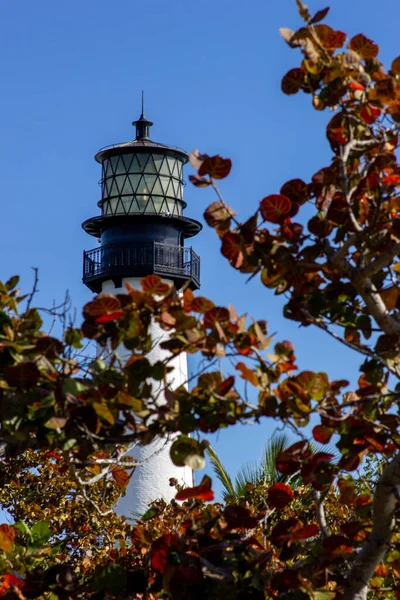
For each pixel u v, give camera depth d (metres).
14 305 8.16
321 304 9.00
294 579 8.54
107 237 41.31
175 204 41.81
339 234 8.90
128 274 40.38
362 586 8.81
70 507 18.08
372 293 8.65
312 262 8.67
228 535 9.27
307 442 8.63
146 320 8.21
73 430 8.09
